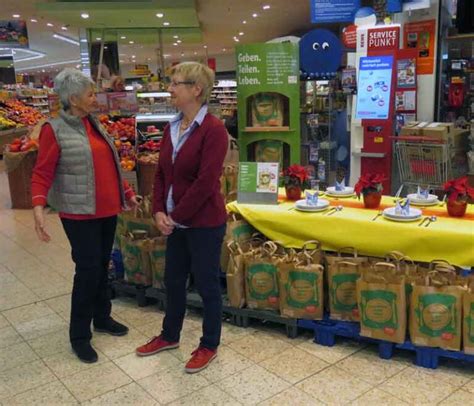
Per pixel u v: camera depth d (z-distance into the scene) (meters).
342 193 3.49
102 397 2.43
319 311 2.86
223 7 11.40
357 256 2.91
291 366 2.64
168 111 7.90
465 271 2.71
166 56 23.36
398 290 2.55
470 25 4.98
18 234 5.56
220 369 2.63
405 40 5.12
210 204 2.49
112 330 3.07
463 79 5.52
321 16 5.15
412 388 2.40
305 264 2.86
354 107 4.96
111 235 2.91
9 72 17.92
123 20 11.49
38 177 2.58
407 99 5.16
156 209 2.61
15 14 11.86
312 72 4.90
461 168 4.80
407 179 4.53
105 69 12.69
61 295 3.76
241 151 5.00
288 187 3.44
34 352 2.90
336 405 2.29
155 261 3.34
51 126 2.60
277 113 4.85
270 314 2.99
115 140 6.59
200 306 3.23
